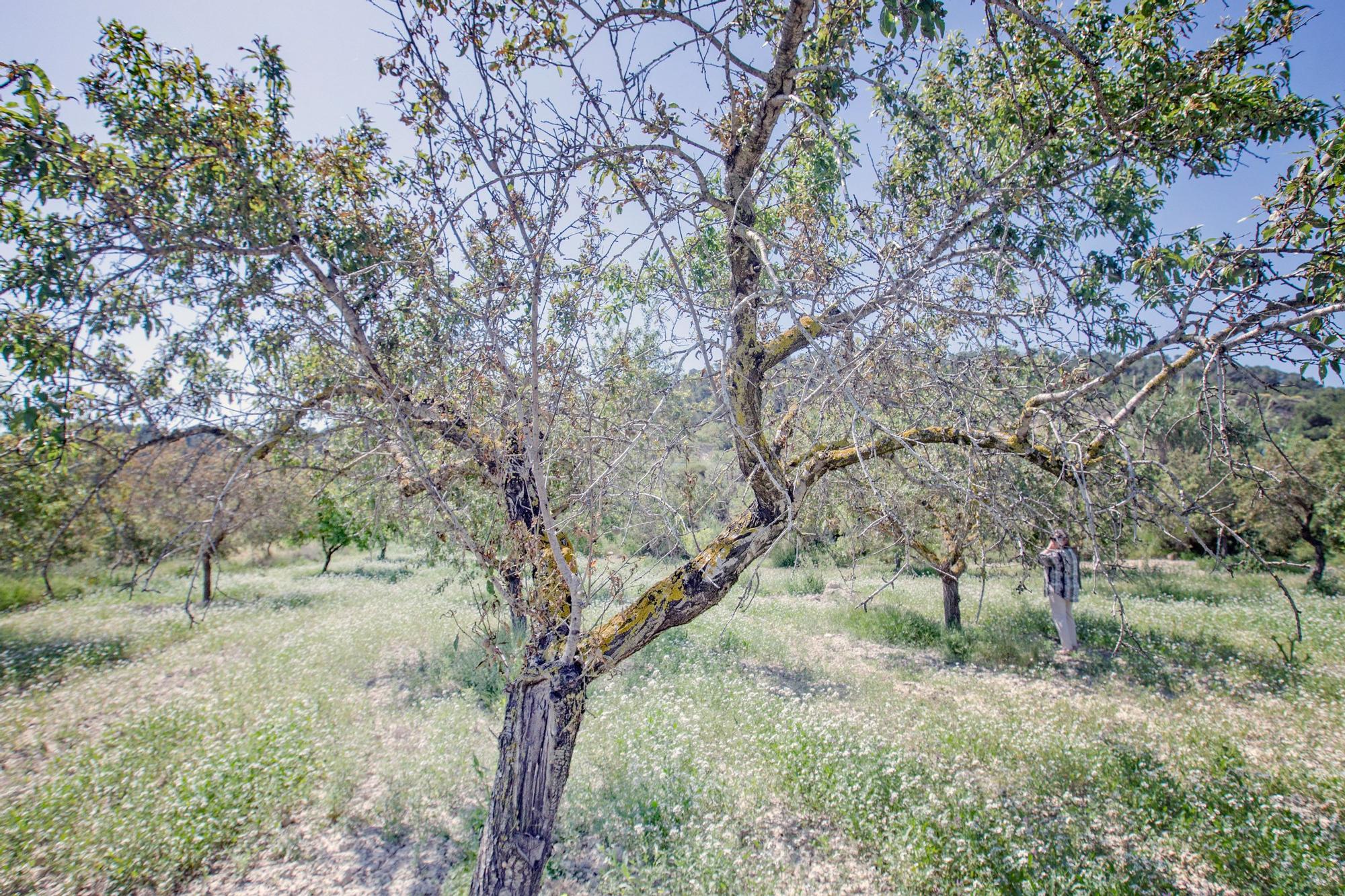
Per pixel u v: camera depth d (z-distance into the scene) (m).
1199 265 2.62
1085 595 12.91
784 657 9.30
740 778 5.15
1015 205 2.41
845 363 2.26
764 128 3.04
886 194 2.64
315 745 6.01
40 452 2.71
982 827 4.27
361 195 3.20
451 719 6.65
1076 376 2.61
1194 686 7.31
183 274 2.81
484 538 3.54
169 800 5.02
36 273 2.39
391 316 3.16
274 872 4.34
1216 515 2.51
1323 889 3.58
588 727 6.17
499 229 2.47
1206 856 3.93
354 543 20.17
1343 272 2.25
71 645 10.55
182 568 19.64
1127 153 2.92
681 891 3.84
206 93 3.05
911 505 4.92
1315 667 7.79
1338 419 14.30
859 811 4.59
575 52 2.35
